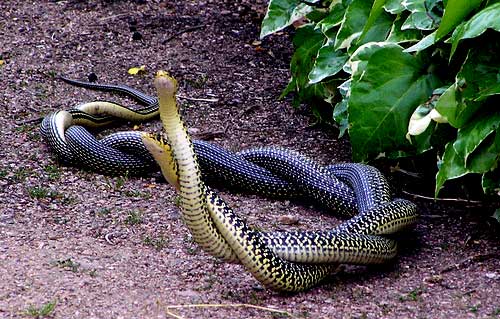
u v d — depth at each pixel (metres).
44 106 12.66
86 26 15.73
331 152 11.62
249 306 7.50
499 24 8.23
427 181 10.70
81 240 8.84
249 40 15.57
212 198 7.44
